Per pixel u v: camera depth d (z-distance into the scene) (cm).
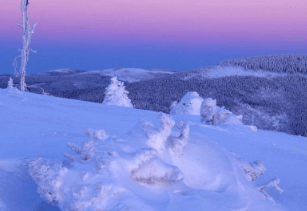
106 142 562
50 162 510
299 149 1313
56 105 1688
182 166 609
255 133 1508
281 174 934
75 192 463
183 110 2584
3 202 561
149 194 503
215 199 541
